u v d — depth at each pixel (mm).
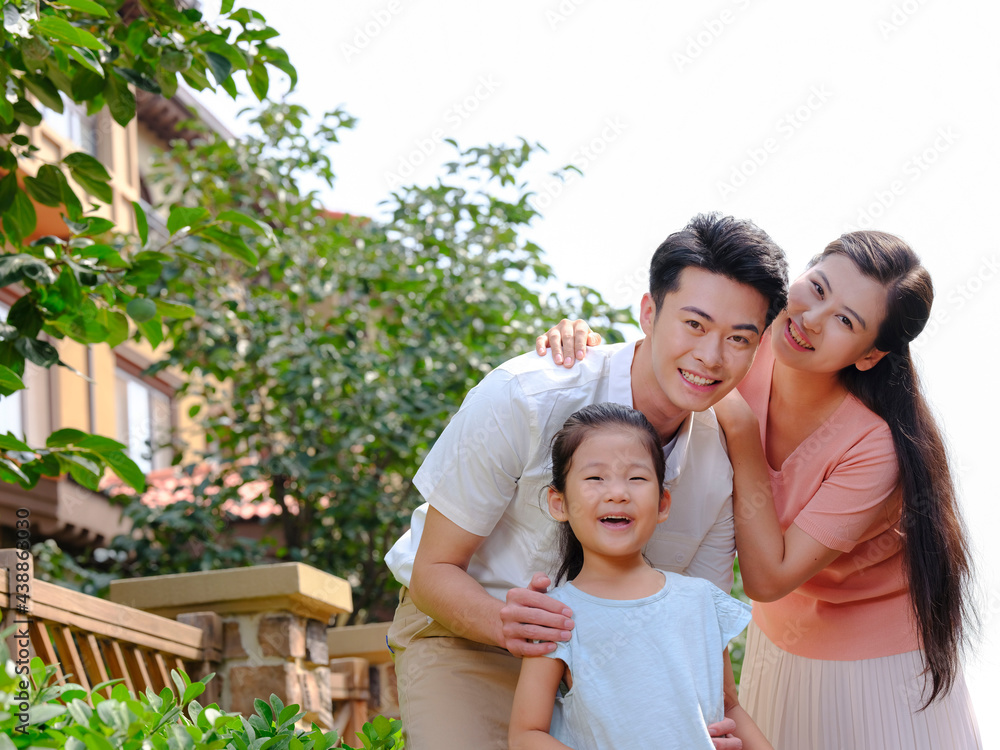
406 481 6660
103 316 3166
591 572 2078
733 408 2371
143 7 3146
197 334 6648
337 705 4832
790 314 2449
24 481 2947
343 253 6992
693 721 1911
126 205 9086
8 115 2973
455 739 2146
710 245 1997
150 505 7023
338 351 6512
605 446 2025
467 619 2021
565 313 6418
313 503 6840
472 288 6230
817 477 2527
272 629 3771
